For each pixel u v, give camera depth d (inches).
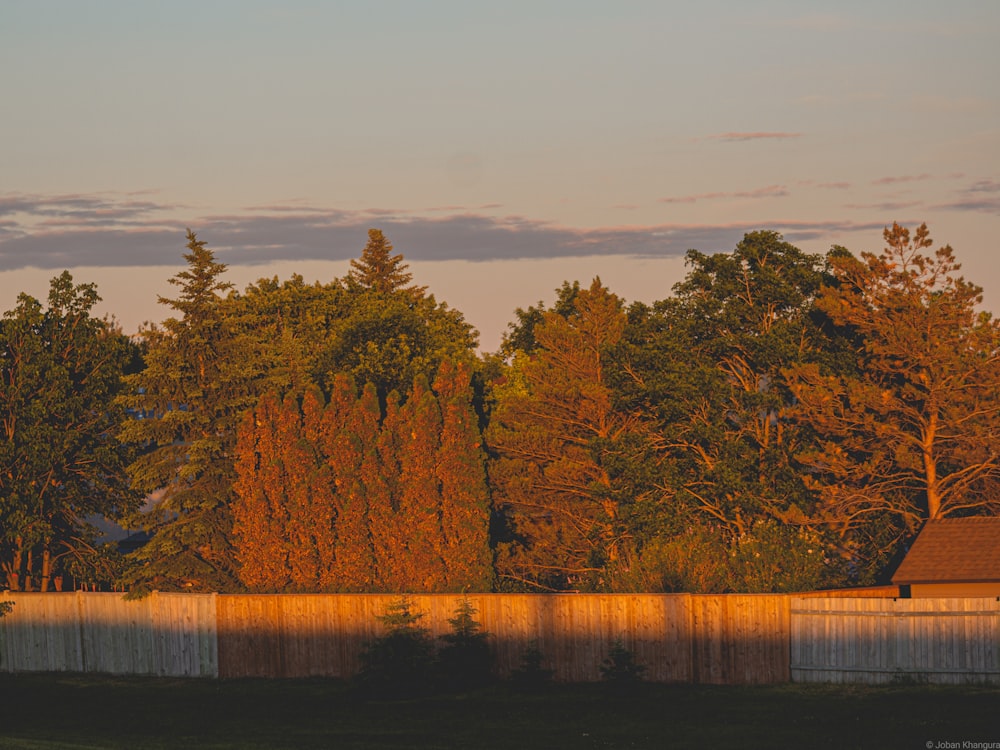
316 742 1289.4
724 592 1782.7
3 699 1716.3
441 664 1643.7
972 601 1441.9
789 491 2123.5
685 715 1374.3
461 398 2001.7
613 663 1611.7
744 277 2372.0
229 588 2039.9
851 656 1493.6
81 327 2348.7
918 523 2138.3
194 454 2063.2
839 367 2225.6
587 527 2266.2
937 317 2110.0
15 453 2172.7
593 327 2385.6
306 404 2037.4
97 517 2687.0
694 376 2213.3
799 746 1176.8
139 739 1337.4
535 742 1259.2
